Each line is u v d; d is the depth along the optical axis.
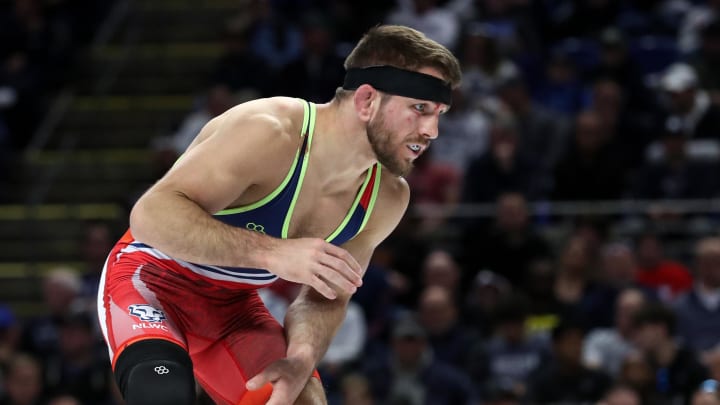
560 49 40.12
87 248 32.72
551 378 25.73
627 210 31.05
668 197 31.69
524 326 26.81
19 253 38.03
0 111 41.03
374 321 28.45
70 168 39.97
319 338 13.27
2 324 29.56
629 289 27.97
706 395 21.81
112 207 39.03
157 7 45.28
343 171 12.68
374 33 12.30
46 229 38.28
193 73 43.22
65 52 42.97
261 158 12.06
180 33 44.56
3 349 29.38
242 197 12.41
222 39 44.09
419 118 12.16
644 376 24.28
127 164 39.91
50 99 42.53
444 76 12.12
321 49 37.81
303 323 13.36
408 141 12.23
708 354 25.78
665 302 27.81
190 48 44.22
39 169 40.16
